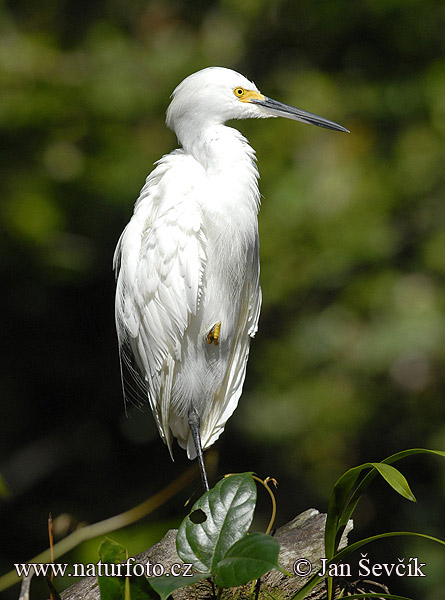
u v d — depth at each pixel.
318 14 11.75
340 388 10.84
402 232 11.36
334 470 10.99
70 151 11.15
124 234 5.89
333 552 3.79
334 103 11.55
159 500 4.31
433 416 10.89
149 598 3.47
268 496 11.09
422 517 10.84
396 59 11.86
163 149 11.35
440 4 11.38
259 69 12.61
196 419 5.89
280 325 11.38
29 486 11.27
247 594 4.25
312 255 10.70
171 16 12.91
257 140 11.40
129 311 5.78
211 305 5.80
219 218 5.63
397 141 11.38
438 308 10.71
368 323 10.97
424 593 10.20
